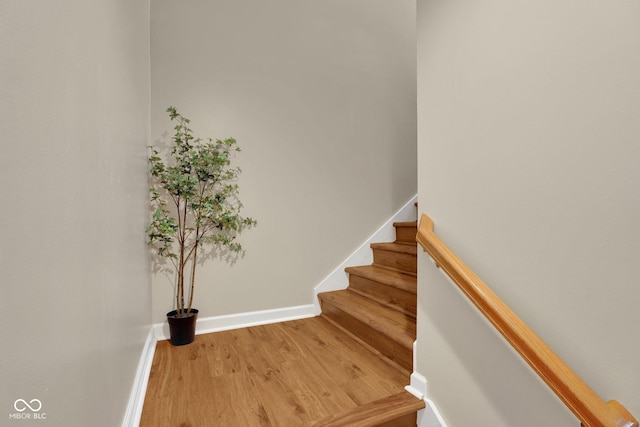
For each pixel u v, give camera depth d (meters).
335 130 2.92
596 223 0.85
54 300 0.57
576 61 0.88
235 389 1.56
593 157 0.85
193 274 2.16
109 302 0.95
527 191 1.02
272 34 2.66
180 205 2.28
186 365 1.80
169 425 1.30
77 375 0.67
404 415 1.37
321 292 2.76
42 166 0.54
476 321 1.19
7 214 0.44
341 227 2.91
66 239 0.63
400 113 3.30
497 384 1.11
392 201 3.22
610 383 0.82
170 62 2.29
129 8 1.39
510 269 1.08
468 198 1.23
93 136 0.83
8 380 0.43
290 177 2.69
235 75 2.50
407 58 3.37
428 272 1.41
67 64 0.66
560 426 0.93
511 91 1.07
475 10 1.19
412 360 1.66
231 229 2.44
